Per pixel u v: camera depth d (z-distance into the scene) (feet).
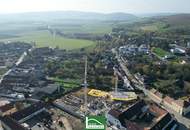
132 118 553.23
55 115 552.41
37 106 571.69
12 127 496.64
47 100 652.07
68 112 567.18
